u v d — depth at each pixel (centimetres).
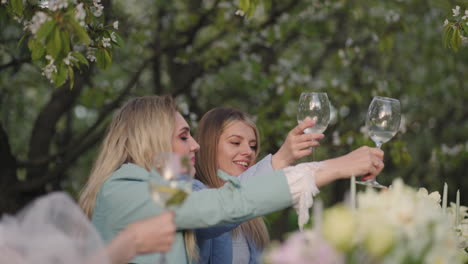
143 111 219
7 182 459
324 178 181
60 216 134
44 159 524
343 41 687
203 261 235
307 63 756
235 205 183
